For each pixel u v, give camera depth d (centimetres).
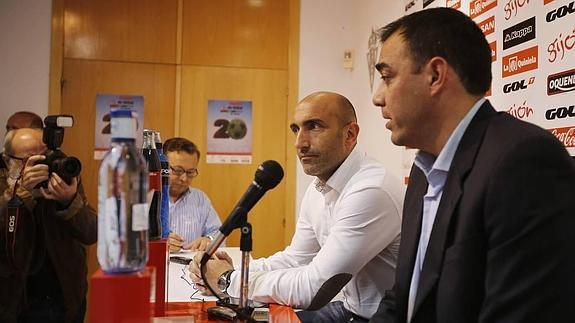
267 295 147
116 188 85
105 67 358
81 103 355
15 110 344
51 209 173
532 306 80
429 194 110
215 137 374
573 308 79
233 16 375
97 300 82
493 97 196
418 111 101
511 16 184
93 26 356
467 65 99
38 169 163
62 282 177
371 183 158
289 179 379
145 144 123
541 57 166
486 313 85
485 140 96
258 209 378
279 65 381
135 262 86
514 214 84
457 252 92
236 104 376
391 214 157
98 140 357
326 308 177
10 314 168
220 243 118
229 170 375
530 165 85
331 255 151
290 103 379
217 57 373
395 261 161
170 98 368
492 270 85
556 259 80
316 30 383
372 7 342
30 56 346
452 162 100
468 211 91
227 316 119
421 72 100
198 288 158
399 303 114
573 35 150
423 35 100
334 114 171
